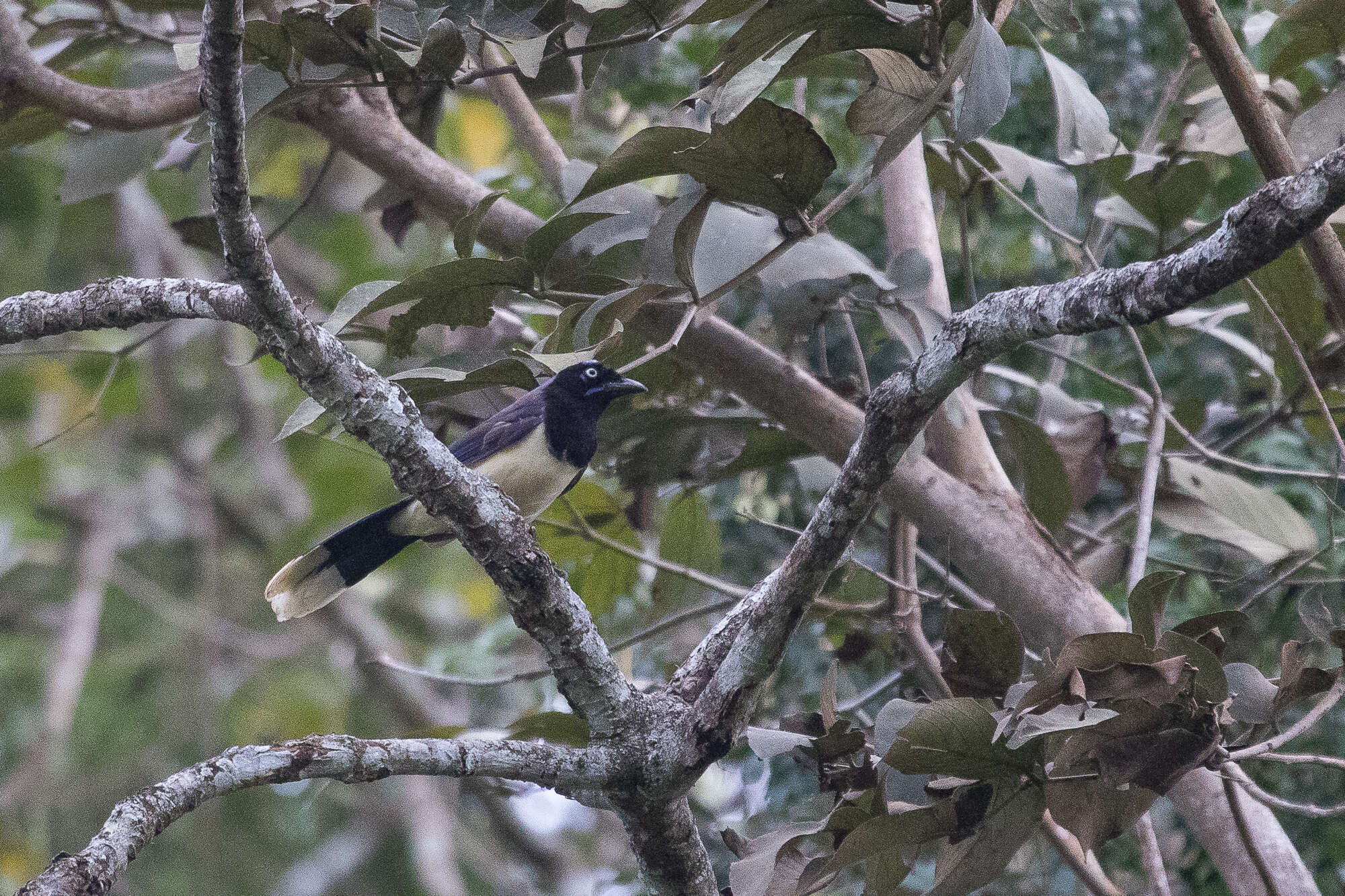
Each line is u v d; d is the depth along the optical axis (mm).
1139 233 10188
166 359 21062
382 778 5488
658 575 10594
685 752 6141
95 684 19469
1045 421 10719
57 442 21312
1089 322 5246
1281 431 11328
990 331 5543
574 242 8680
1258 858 7066
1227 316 10492
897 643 9891
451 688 18047
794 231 6754
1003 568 9039
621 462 10430
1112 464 9805
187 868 18703
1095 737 5945
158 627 20203
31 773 17641
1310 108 8391
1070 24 7277
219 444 21562
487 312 7637
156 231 20078
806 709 11125
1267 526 9477
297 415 6309
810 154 6309
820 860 6457
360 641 19547
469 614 20734
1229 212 4883
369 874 19359
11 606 20953
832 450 9586
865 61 7922
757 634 6168
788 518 11992
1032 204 11898
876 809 6504
